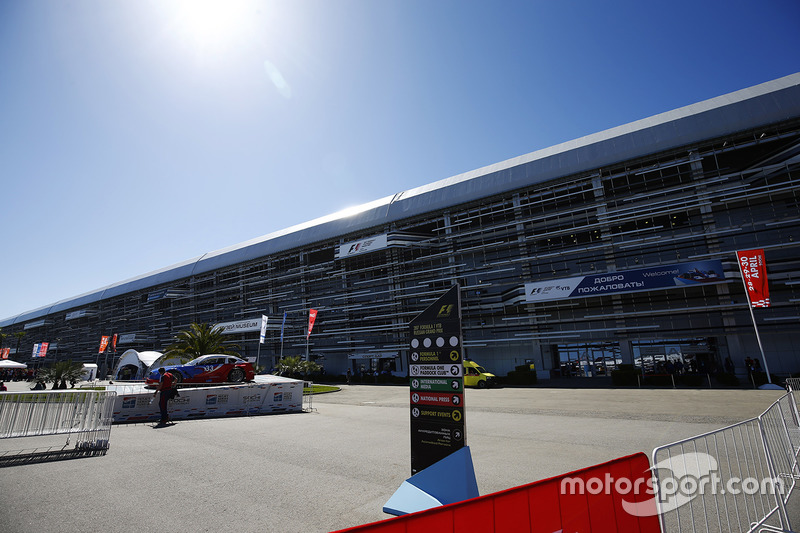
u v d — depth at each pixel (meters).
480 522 2.57
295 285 48.91
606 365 29.80
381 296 41.75
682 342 27.03
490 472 6.50
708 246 26.53
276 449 8.44
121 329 71.94
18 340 91.75
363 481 6.14
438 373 5.74
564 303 30.92
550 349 31.73
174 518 4.69
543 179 32.41
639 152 28.70
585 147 31.52
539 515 2.83
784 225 24.81
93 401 8.59
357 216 44.06
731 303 25.28
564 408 14.79
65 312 86.88
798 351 23.75
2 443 9.00
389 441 9.29
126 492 5.62
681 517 4.52
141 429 11.14
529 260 32.69
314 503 5.19
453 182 39.22
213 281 59.41
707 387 22.12
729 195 25.89
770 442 5.38
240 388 14.69
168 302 65.75
